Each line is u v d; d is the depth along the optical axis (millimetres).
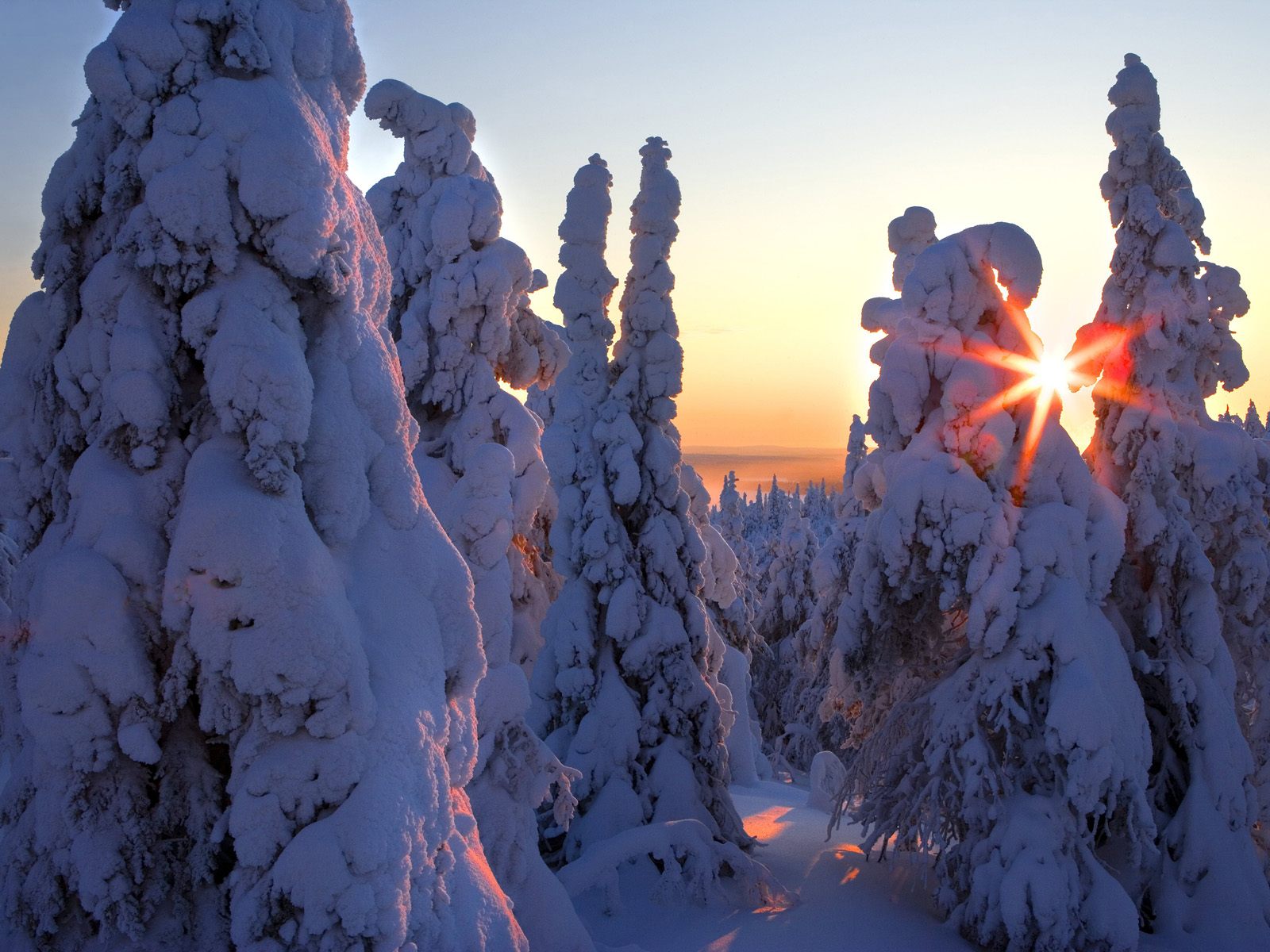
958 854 14328
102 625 5246
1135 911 13258
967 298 15359
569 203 18703
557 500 16922
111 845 5285
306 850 5133
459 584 6488
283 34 6090
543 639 16953
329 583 5520
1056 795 13766
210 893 5477
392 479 6328
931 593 15672
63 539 5633
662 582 17547
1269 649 17688
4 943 5312
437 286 13617
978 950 13359
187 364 5816
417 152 14688
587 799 16141
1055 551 14438
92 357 5633
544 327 15055
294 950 5094
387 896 5277
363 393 6211
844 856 17031
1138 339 17281
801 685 36156
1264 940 14578
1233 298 18312
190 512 5281
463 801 6711
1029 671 14039
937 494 14586
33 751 5492
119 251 5586
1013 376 15219
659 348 18094
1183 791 16031
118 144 5953
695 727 17250
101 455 5609
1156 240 17141
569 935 9188
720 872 15617
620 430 17672
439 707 6059
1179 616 16469
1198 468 16828
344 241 6102
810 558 38156
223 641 5215
